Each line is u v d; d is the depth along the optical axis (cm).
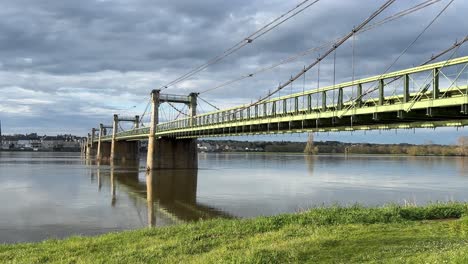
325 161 14988
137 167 11525
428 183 6738
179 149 10256
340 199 4859
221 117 6297
